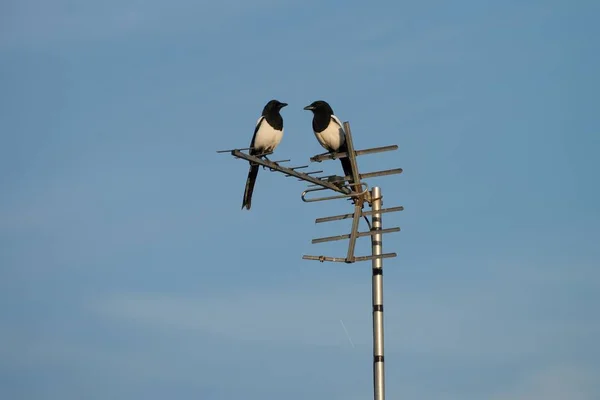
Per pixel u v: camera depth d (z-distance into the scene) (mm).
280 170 17375
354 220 17766
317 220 18000
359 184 17984
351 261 17609
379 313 17234
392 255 17406
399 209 17719
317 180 17812
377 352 17047
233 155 16719
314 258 17719
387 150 18281
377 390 16828
